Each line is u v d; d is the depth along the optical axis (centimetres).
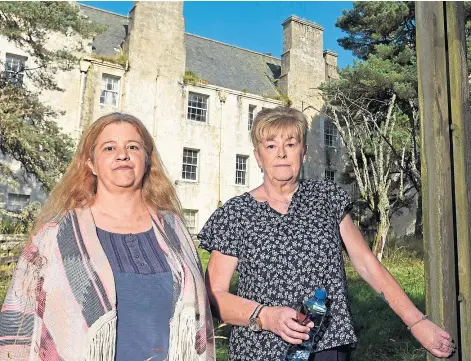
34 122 1416
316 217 222
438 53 225
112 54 2156
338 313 208
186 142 2175
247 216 225
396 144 1384
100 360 175
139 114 2075
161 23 2191
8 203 1730
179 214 238
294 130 227
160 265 204
